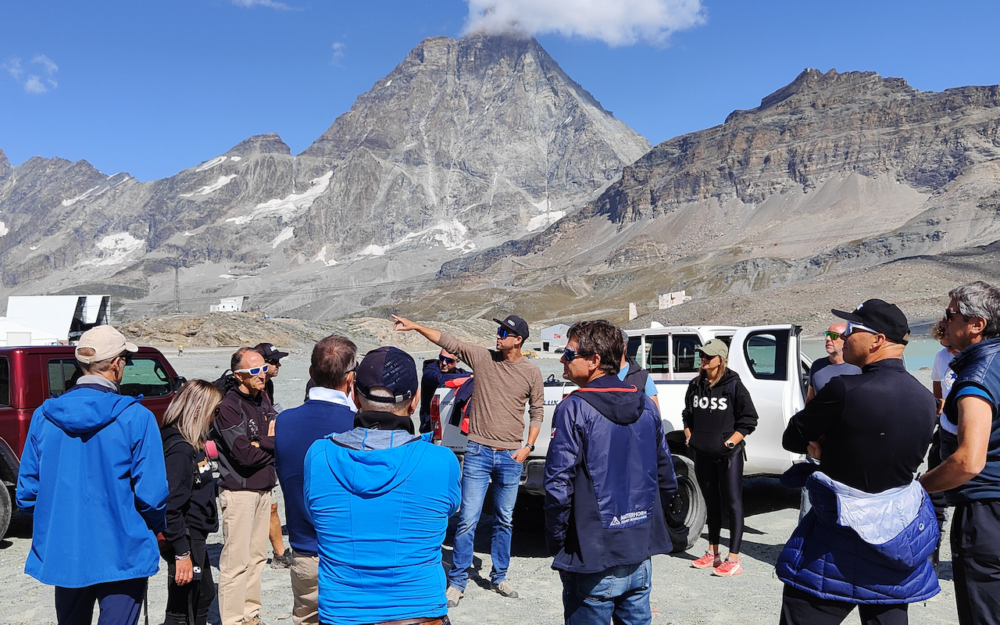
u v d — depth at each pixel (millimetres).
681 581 5871
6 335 63062
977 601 3236
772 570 6191
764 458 7074
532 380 5691
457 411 6426
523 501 7336
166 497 3445
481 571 6305
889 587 3014
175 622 4098
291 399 24766
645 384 6352
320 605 2750
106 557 3271
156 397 8625
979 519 3232
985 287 3330
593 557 3207
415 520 2729
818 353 40000
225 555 4586
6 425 7082
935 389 5746
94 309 82000
